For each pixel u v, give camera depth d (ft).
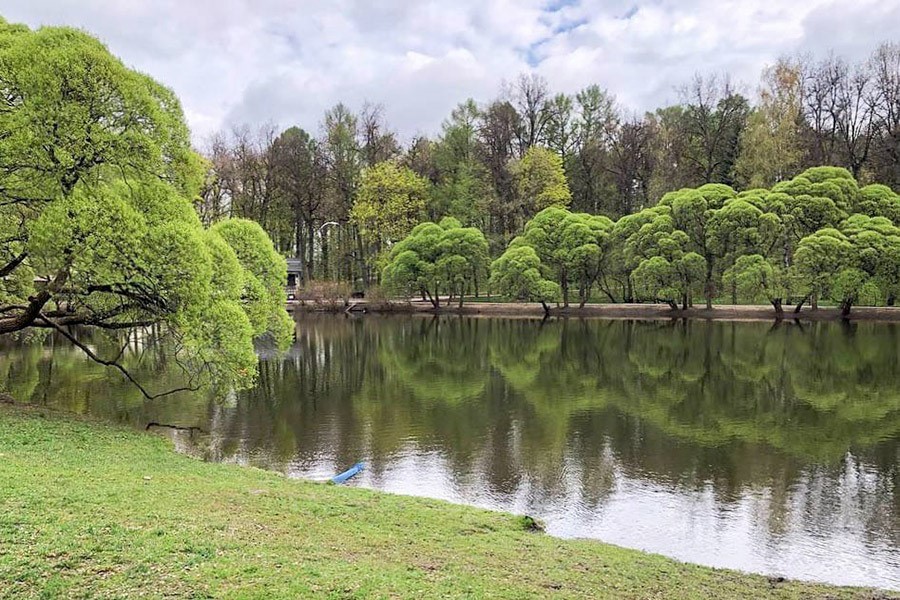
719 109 197.57
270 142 202.08
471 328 144.05
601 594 22.85
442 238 177.78
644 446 52.19
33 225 42.29
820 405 66.95
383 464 47.06
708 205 149.69
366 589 19.57
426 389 75.97
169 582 18.78
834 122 180.86
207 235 53.11
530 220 185.26
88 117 43.98
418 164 217.77
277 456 48.39
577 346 111.86
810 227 141.28
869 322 132.36
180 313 47.62
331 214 207.31
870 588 27.89
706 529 36.11
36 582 18.13
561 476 44.93
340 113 212.84
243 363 50.80
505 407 66.23
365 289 207.10
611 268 164.55
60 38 44.62
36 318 53.21
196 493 30.40
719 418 61.67
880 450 51.13
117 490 28.66
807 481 44.11
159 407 62.80
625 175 207.41
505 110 210.79
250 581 19.30
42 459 34.22
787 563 31.94
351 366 93.61
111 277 44.86
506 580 22.90
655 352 103.19
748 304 163.63
